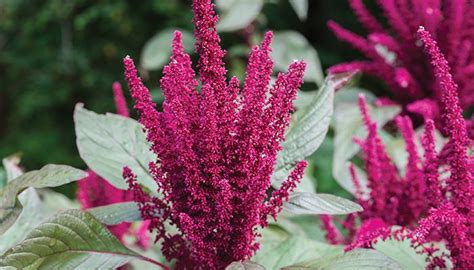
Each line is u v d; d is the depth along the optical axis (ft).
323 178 7.51
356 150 5.08
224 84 3.30
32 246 3.28
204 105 3.26
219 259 3.41
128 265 4.43
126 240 4.83
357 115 5.25
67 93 18.07
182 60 3.35
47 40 18.89
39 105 18.04
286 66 7.90
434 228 3.77
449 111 3.41
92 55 18.01
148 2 17.03
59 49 18.74
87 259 3.35
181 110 3.25
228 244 3.37
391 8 5.49
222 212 3.26
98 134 3.84
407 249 3.82
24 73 19.08
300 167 3.33
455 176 3.43
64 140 17.99
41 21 18.29
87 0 17.90
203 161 3.29
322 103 3.75
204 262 3.41
